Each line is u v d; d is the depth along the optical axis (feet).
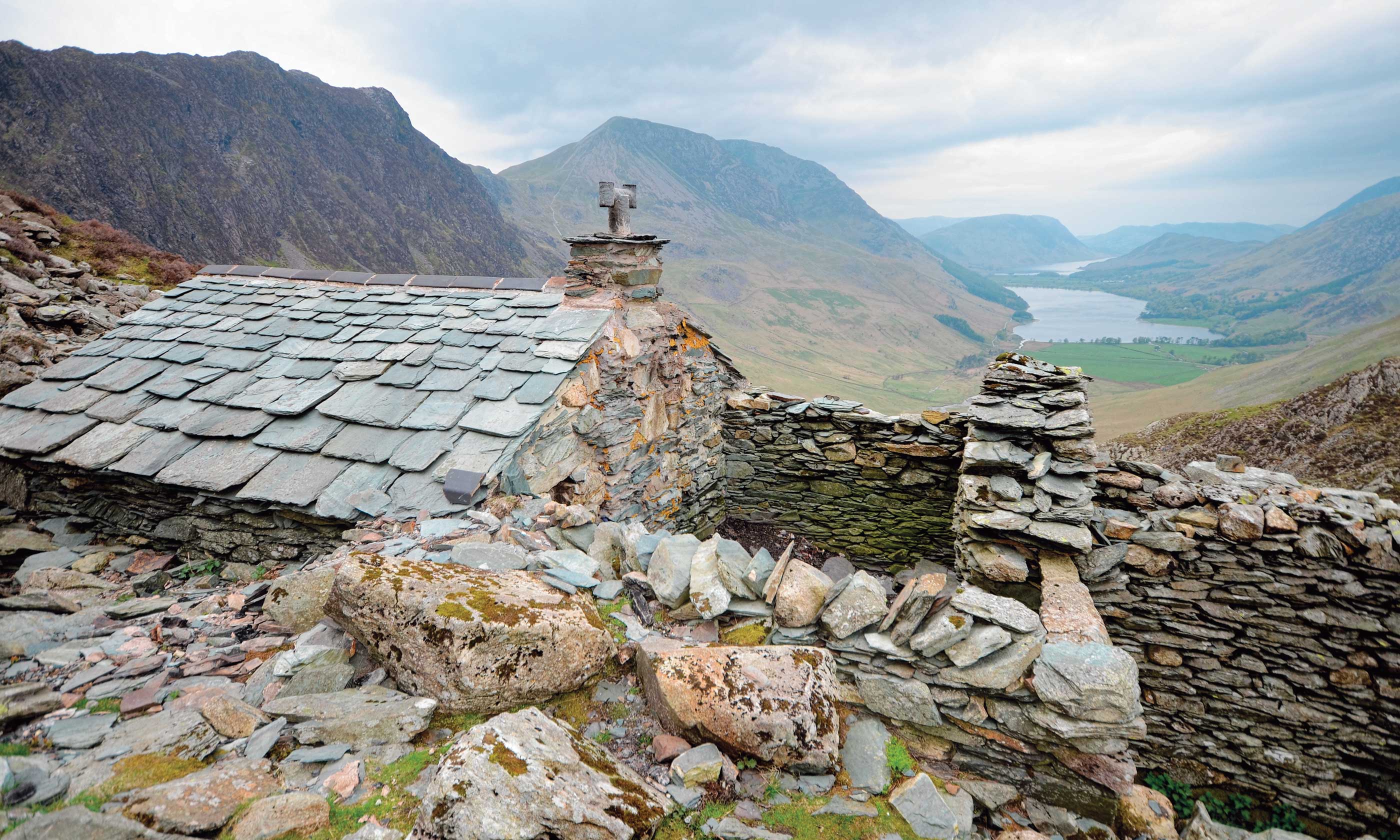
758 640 17.47
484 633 13.76
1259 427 144.15
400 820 11.00
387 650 14.60
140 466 25.13
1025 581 23.53
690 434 38.58
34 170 367.86
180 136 476.54
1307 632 24.99
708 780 13.23
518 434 24.67
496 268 627.46
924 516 37.99
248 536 24.75
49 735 12.26
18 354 34.81
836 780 14.44
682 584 18.33
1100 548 26.45
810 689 14.80
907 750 16.35
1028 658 15.53
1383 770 24.76
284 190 515.09
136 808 9.94
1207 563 25.94
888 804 13.97
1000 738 15.76
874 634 16.89
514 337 30.32
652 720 14.92
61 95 419.95
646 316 34.09
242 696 14.12
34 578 22.80
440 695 13.69
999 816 15.43
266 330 34.17
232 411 27.91
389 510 22.06
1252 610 25.73
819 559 40.27
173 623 17.72
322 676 14.53
